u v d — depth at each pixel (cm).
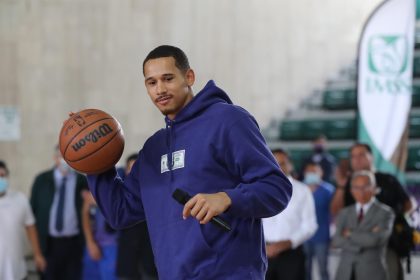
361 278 769
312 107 1595
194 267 347
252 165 342
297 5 1609
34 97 1473
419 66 1448
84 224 968
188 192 348
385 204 805
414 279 1082
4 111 1448
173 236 353
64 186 1015
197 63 1576
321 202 1037
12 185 1444
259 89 1602
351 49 1591
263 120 1602
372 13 1401
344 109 1574
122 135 388
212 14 1584
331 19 1603
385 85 1394
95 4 1514
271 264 806
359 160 874
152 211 366
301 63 1606
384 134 1392
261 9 1605
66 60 1496
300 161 1548
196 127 355
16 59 1465
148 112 1528
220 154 348
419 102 1447
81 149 375
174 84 355
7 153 1445
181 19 1566
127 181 393
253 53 1602
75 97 1499
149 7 1545
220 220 328
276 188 337
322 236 1033
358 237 770
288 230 798
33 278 1227
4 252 859
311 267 1042
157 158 371
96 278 978
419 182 1402
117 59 1524
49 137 1476
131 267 851
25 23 1474
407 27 1388
